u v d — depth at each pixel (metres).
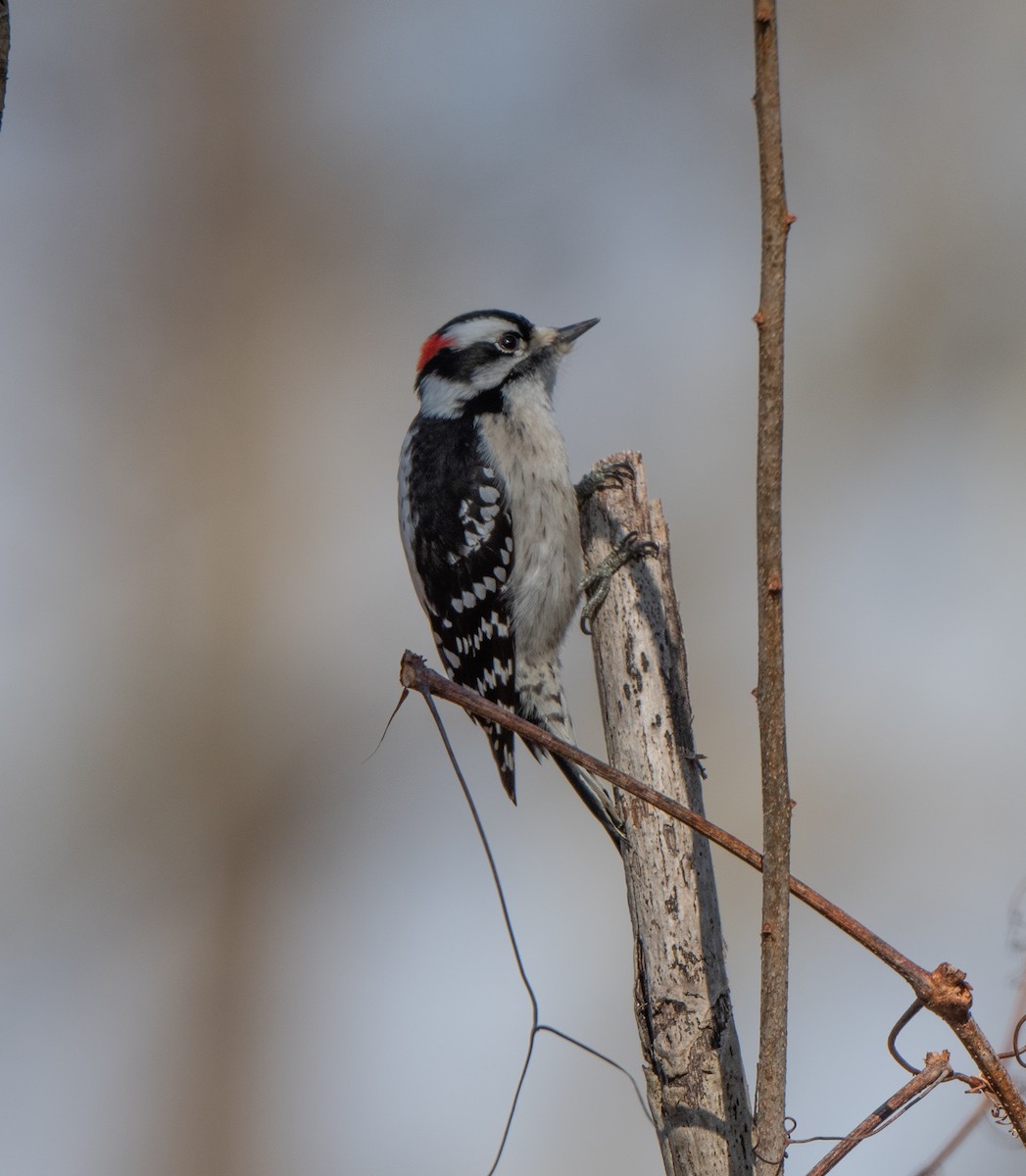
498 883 6.24
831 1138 6.30
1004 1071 5.46
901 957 5.48
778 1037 5.52
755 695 5.51
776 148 5.17
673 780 7.19
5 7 5.95
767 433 5.34
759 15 5.08
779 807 5.48
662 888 6.80
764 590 5.41
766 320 5.25
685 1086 6.39
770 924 5.52
